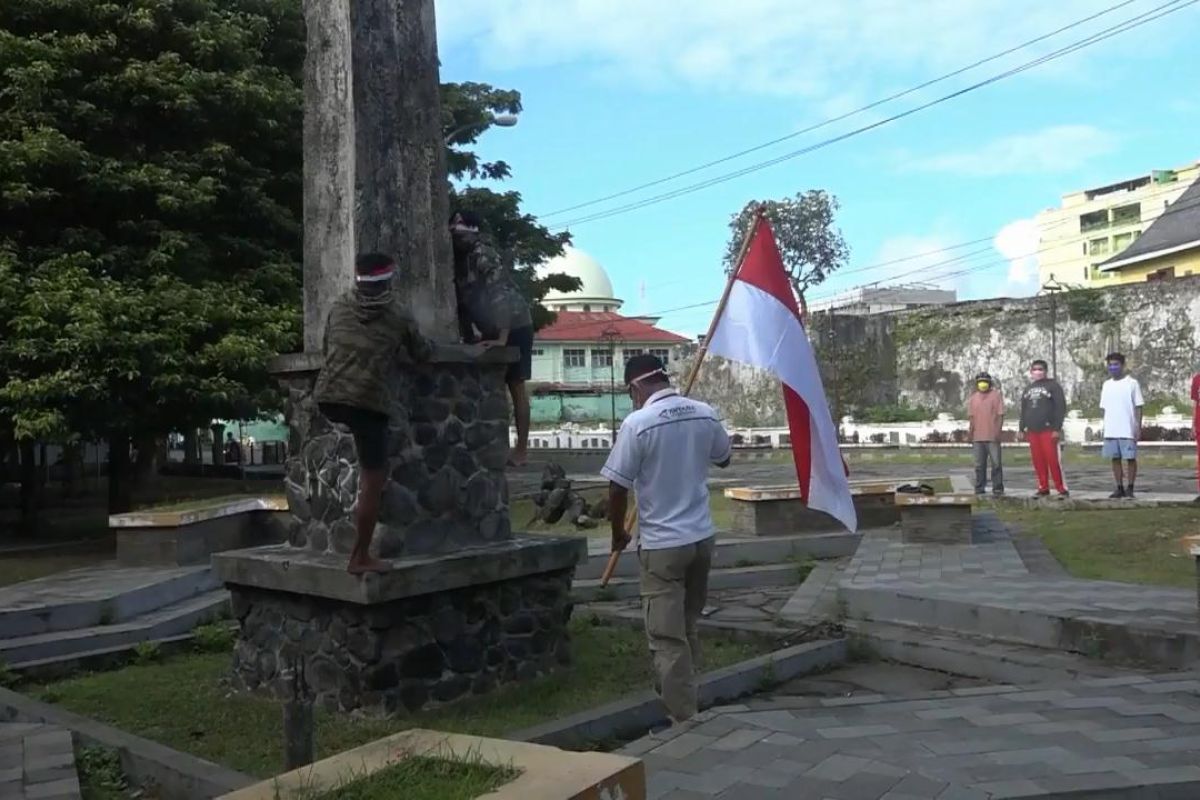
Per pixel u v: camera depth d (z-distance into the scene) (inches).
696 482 202.1
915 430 1259.8
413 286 239.5
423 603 221.5
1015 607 265.0
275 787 119.5
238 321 514.3
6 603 293.1
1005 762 164.2
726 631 290.0
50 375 454.9
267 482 934.4
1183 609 260.5
